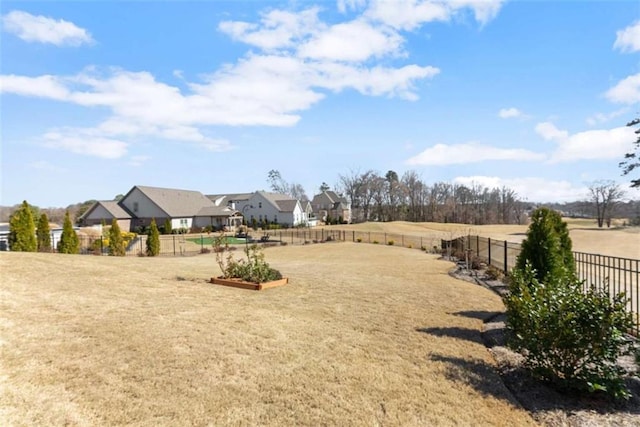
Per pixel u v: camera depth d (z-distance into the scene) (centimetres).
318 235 3975
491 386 420
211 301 746
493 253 1947
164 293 789
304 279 1112
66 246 1897
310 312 707
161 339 500
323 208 7794
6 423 296
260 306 732
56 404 330
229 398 365
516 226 5688
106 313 602
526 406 385
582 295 437
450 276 1279
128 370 407
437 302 837
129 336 503
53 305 623
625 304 415
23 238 1645
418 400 380
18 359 408
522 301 463
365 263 1766
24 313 565
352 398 378
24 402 328
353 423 334
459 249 2142
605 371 398
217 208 5191
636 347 423
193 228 4644
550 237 682
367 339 559
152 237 2277
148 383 382
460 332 615
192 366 427
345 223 6981
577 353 399
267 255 2312
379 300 838
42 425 299
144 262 1388
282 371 431
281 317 655
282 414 343
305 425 327
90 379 381
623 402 391
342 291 932
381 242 3247
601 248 2467
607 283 625
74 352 440
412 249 2661
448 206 7112
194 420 325
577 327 404
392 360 482
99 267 1067
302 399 371
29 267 930
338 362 466
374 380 420
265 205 6028
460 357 503
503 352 528
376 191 7550
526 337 438
